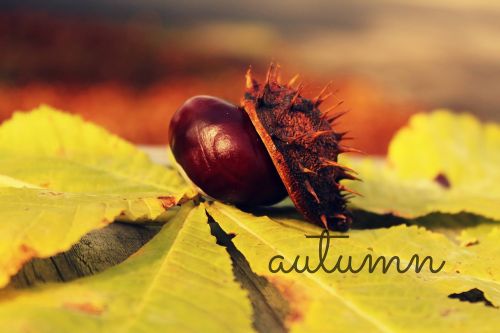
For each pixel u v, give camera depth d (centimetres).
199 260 18
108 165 24
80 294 16
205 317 16
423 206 26
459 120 32
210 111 21
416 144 31
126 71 134
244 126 21
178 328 16
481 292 20
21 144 24
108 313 16
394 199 26
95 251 20
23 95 118
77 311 16
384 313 17
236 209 21
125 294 17
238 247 19
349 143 95
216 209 21
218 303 17
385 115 117
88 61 138
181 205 21
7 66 128
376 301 17
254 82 21
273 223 20
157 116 116
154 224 21
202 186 21
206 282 17
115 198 19
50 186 22
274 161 20
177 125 21
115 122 112
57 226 17
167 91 128
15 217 17
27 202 18
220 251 18
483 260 21
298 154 20
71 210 18
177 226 20
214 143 20
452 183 31
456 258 21
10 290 17
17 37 143
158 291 17
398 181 28
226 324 16
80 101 119
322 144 20
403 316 17
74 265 19
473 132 32
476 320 17
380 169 29
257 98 20
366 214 25
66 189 22
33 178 23
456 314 17
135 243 20
